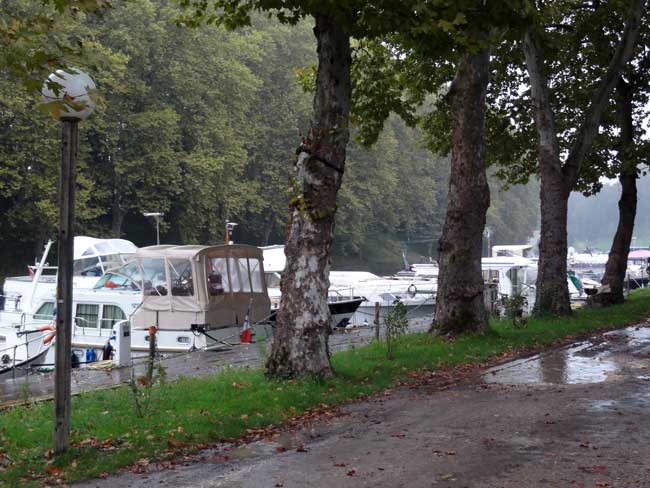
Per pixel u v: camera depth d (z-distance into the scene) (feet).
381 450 28.35
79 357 80.48
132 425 32.24
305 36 248.73
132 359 65.67
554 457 26.32
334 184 42.27
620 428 30.55
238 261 80.07
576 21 91.15
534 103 78.23
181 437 30.32
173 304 76.13
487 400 37.81
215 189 199.00
